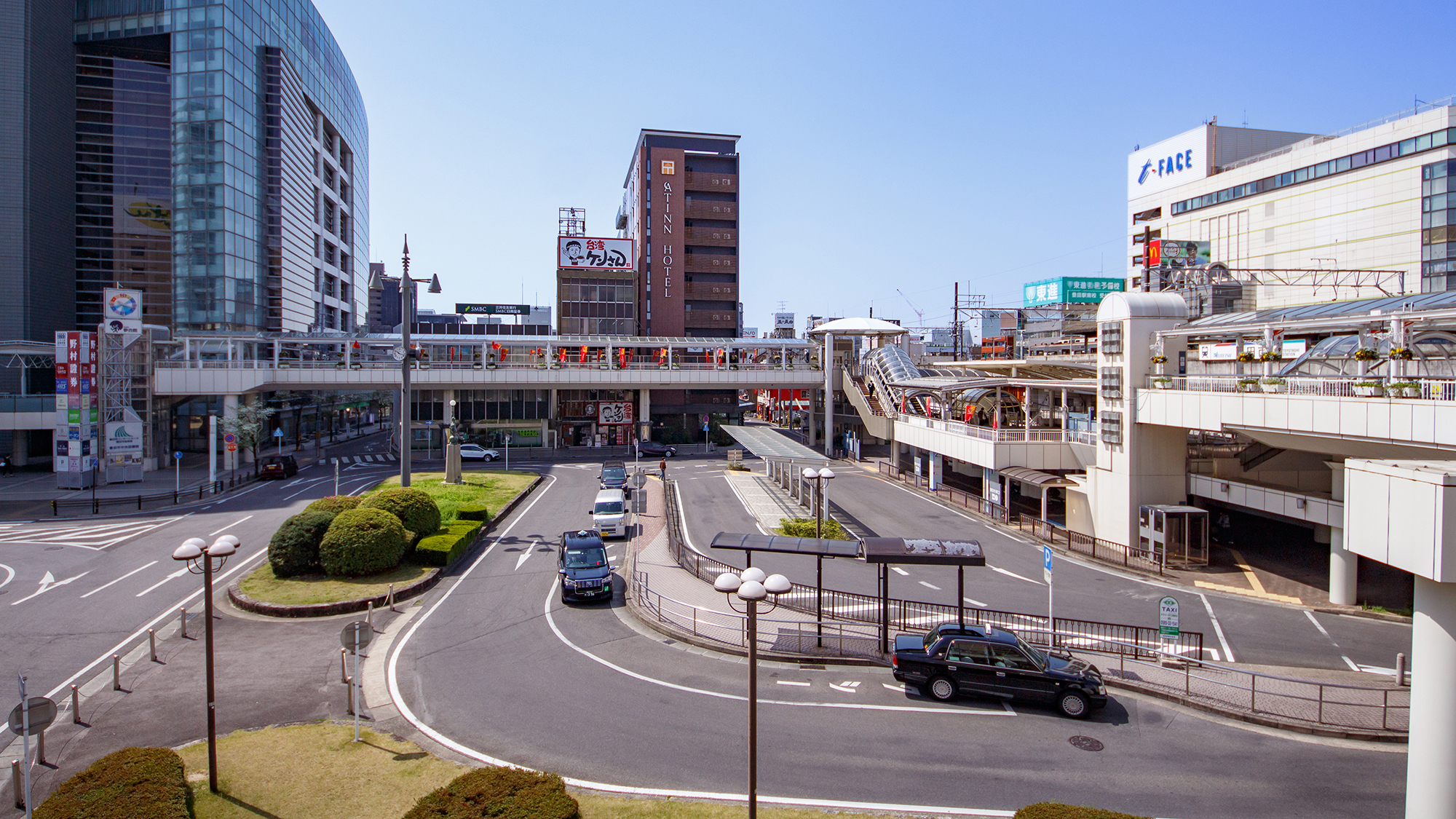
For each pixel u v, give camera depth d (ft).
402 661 58.44
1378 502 29.27
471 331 294.46
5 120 194.29
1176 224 250.98
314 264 303.07
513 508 125.59
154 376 169.68
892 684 54.34
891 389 171.63
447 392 202.08
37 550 94.48
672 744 44.75
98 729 46.14
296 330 269.64
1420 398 58.95
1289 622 69.62
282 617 68.74
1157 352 92.84
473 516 105.70
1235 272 138.62
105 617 68.59
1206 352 111.14
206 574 37.04
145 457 168.66
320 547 78.33
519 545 99.40
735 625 65.87
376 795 36.73
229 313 217.15
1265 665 59.11
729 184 315.78
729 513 121.80
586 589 73.00
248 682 53.72
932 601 75.41
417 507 90.58
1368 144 187.52
